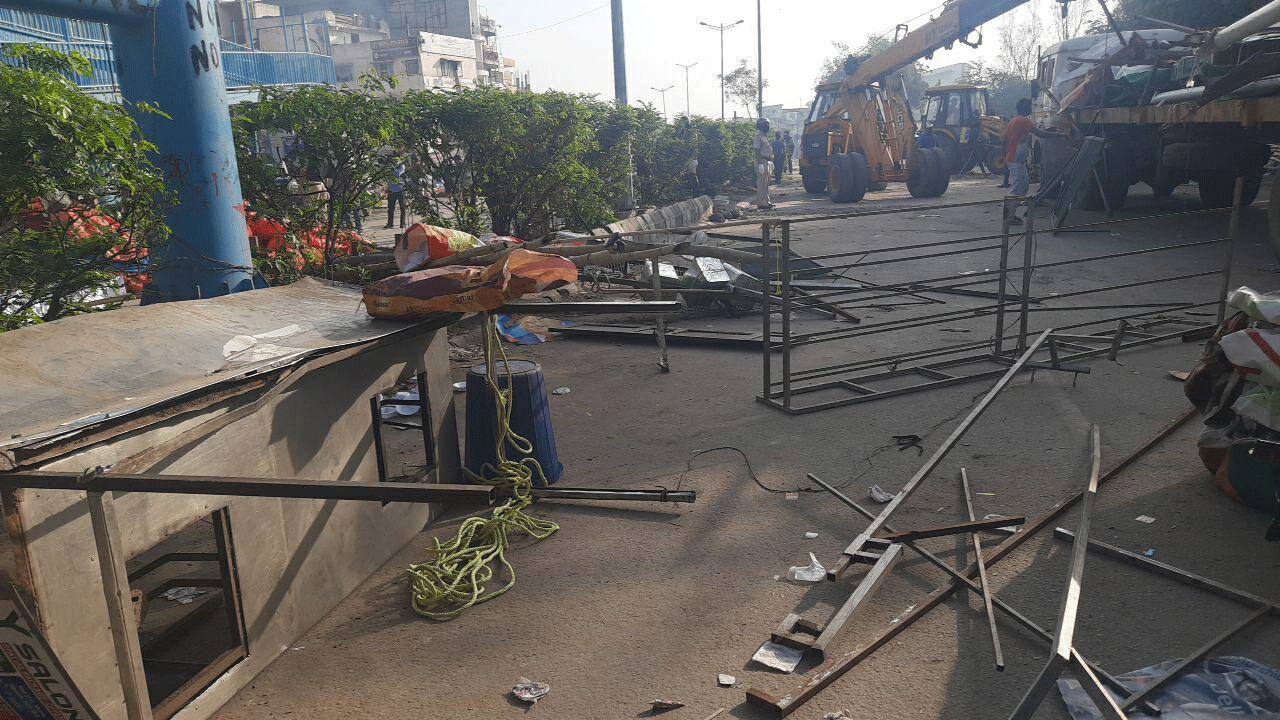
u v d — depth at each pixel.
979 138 31.28
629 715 3.16
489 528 4.55
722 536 4.57
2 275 5.07
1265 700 2.99
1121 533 4.35
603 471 5.55
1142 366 7.16
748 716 3.11
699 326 9.45
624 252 5.32
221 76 6.10
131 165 5.12
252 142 8.37
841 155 23.27
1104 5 15.00
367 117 8.54
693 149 22.09
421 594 4.04
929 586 3.94
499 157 11.64
